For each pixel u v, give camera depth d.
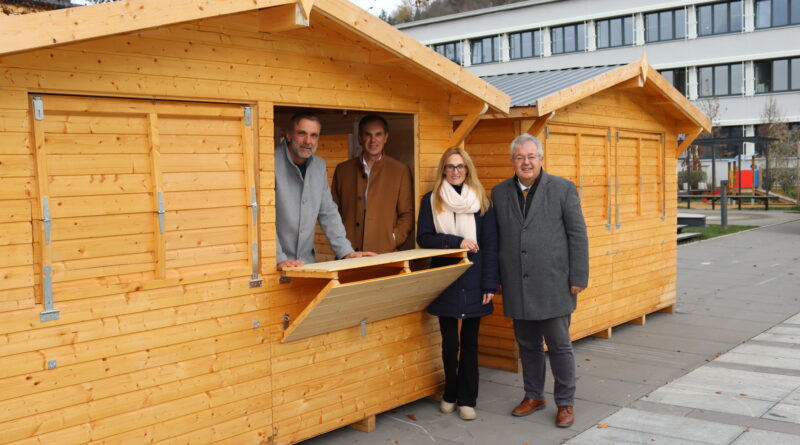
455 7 44.41
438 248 5.18
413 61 4.77
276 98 4.29
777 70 34.75
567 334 5.13
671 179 9.17
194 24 3.85
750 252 14.81
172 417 3.86
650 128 8.61
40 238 3.34
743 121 35.47
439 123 5.60
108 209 3.58
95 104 3.50
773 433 4.80
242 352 4.18
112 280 3.61
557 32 40.03
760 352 7.06
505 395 5.86
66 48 3.37
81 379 3.50
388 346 5.15
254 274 4.21
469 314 5.12
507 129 6.55
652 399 5.64
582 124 7.24
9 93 3.21
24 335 3.30
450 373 5.33
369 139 5.38
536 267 5.07
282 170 4.61
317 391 4.63
